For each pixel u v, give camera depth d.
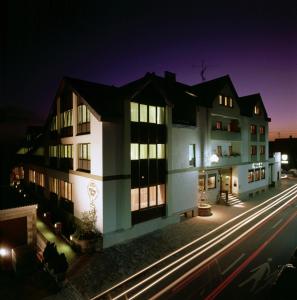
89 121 16.12
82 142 16.89
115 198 15.40
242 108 30.81
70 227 18.20
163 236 16.38
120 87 20.50
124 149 15.51
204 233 16.88
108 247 14.70
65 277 10.98
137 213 16.62
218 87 24.77
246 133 28.97
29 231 13.37
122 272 11.77
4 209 12.57
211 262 12.62
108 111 15.20
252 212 22.23
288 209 23.33
